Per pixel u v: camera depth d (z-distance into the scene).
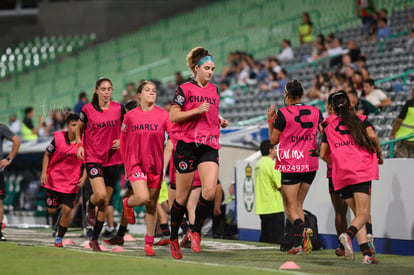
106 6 87.81
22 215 34.50
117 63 74.25
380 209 19.30
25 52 89.38
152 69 68.19
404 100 31.34
